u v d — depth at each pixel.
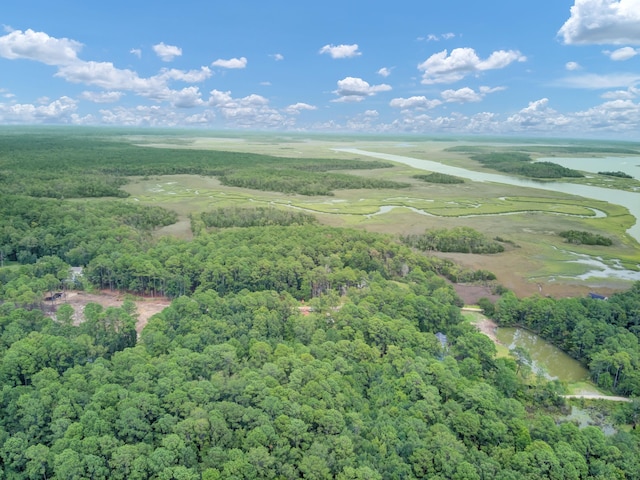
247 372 71.88
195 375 72.06
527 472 58.34
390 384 74.88
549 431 66.19
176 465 55.09
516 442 64.25
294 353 78.56
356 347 82.88
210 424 59.88
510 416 68.94
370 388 75.88
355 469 55.38
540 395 82.81
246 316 91.31
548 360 100.25
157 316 89.69
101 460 54.00
